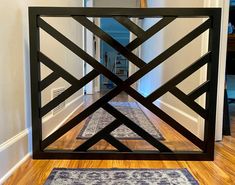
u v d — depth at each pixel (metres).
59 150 1.32
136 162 1.27
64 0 2.30
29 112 1.37
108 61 6.18
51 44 1.85
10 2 1.13
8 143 1.09
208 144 1.30
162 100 2.73
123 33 5.53
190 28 1.86
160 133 1.82
